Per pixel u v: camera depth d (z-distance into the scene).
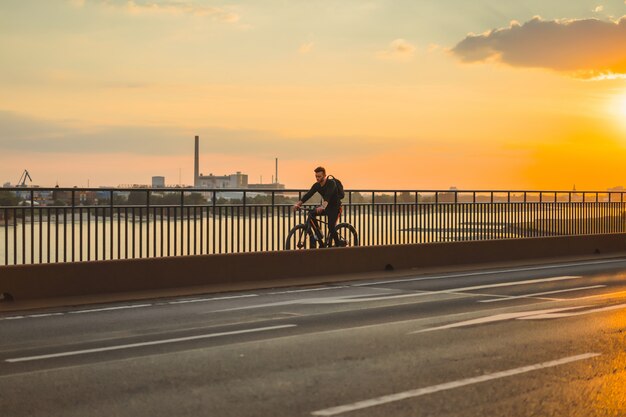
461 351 9.99
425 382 8.30
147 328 12.02
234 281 17.77
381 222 25.16
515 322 12.37
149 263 16.47
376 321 12.57
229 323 12.47
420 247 21.81
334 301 15.26
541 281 18.86
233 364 9.25
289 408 7.28
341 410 7.21
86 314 13.62
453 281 19.03
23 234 18.64
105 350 10.19
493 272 21.41
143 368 9.05
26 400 7.60
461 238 27.14
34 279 15.05
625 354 9.79
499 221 28.19
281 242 23.98
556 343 10.53
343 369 8.95
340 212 22.38
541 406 7.37
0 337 11.25
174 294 16.19
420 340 10.80
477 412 7.16
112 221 19.73
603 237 27.38
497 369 8.92
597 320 12.55
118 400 7.59
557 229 29.92
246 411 7.18
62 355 9.86
